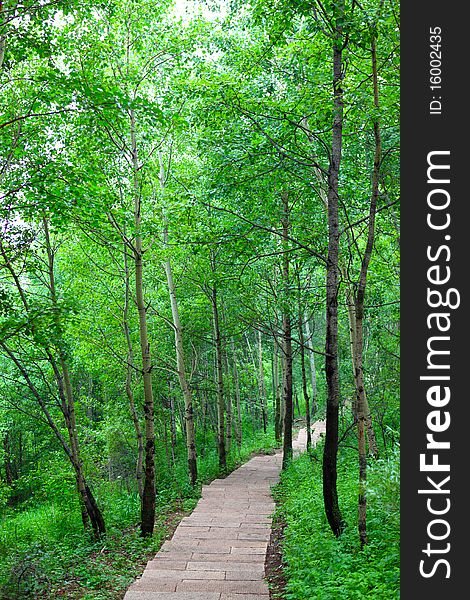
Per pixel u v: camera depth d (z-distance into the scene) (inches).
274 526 417.4
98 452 657.6
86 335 571.5
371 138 427.8
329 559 271.0
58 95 340.2
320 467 570.6
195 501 535.2
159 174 600.1
